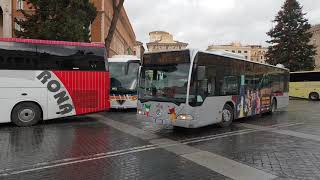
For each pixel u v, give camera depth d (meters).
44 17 25.98
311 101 36.69
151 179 7.14
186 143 11.05
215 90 13.76
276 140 11.65
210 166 8.17
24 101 14.72
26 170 7.77
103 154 9.35
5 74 14.34
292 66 54.06
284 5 55.78
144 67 13.45
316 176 7.39
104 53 16.42
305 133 13.20
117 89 21.16
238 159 8.88
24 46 14.72
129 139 11.66
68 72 15.52
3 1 37.84
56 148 10.09
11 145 10.52
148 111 13.12
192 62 12.24
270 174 7.53
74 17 26.19
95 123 15.80
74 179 7.13
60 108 15.37
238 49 109.69
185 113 12.12
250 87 16.98
